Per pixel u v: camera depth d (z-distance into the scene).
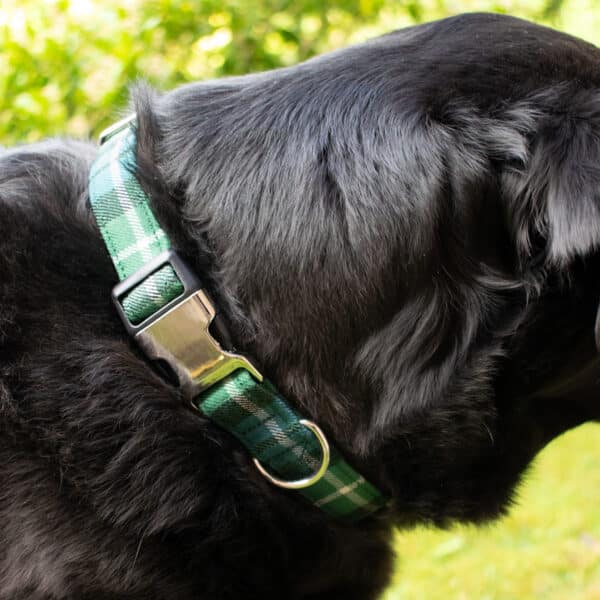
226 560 0.60
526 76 0.60
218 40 1.09
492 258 0.60
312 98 0.62
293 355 0.59
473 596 1.01
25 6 1.00
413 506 0.63
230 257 0.60
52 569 0.59
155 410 0.59
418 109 0.60
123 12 1.01
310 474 0.60
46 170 0.63
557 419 0.64
